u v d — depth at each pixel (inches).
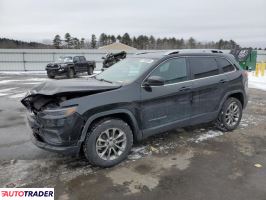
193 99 200.2
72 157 179.0
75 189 140.2
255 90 494.9
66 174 156.1
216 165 166.6
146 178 150.9
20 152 189.3
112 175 154.6
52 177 152.7
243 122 261.9
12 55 1170.6
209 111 213.8
